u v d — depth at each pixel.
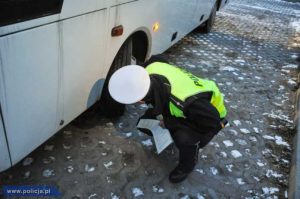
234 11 11.12
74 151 3.09
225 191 2.94
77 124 3.47
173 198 2.77
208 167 3.19
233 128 3.91
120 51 3.22
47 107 2.28
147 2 3.27
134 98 2.34
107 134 3.39
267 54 6.92
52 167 2.88
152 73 2.56
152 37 3.76
